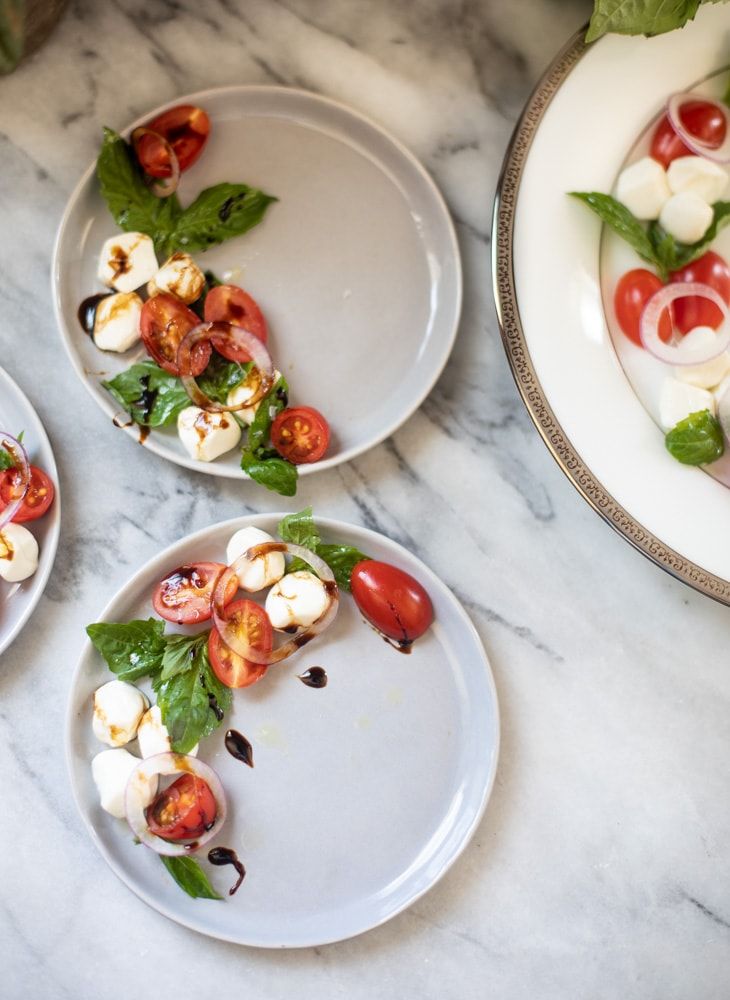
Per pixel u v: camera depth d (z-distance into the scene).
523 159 0.61
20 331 0.64
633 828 0.66
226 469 0.62
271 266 0.63
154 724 0.62
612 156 0.62
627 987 0.66
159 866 0.63
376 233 0.64
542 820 0.66
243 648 0.62
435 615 0.64
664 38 0.61
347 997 0.65
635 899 0.66
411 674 0.64
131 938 0.65
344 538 0.63
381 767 0.64
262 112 0.62
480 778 0.64
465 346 0.65
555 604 0.66
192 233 0.62
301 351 0.64
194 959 0.65
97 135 0.63
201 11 0.63
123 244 0.62
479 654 0.63
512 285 0.61
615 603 0.66
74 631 0.64
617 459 0.63
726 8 0.61
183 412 0.62
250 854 0.64
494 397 0.65
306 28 0.64
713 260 0.63
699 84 0.62
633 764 0.66
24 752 0.64
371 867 0.64
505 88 0.64
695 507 0.63
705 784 0.66
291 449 0.62
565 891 0.66
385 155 0.63
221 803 0.63
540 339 0.62
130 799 0.61
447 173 0.65
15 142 0.63
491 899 0.66
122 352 0.63
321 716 0.64
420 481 0.65
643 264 0.63
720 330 0.63
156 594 0.62
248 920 0.64
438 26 0.64
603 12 0.58
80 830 0.64
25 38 0.60
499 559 0.65
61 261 0.61
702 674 0.66
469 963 0.66
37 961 0.64
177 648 0.62
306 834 0.64
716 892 0.67
